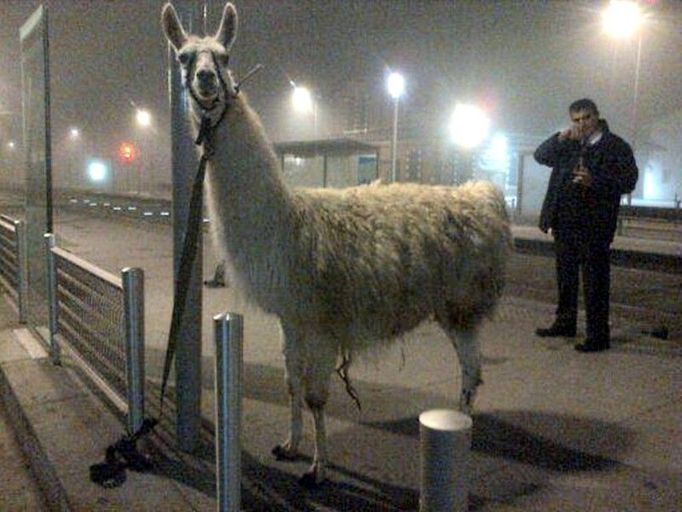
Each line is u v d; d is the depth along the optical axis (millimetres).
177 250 3932
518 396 5008
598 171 5906
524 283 11680
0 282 9266
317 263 3613
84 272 4855
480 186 4523
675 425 4449
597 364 5805
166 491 3568
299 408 3918
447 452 2412
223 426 2678
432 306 4172
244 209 3549
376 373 5574
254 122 3645
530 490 3580
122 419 4559
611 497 3506
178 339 3941
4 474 4520
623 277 12836
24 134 6832
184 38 3744
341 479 3721
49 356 5980
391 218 3957
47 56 5605
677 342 7082
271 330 7008
